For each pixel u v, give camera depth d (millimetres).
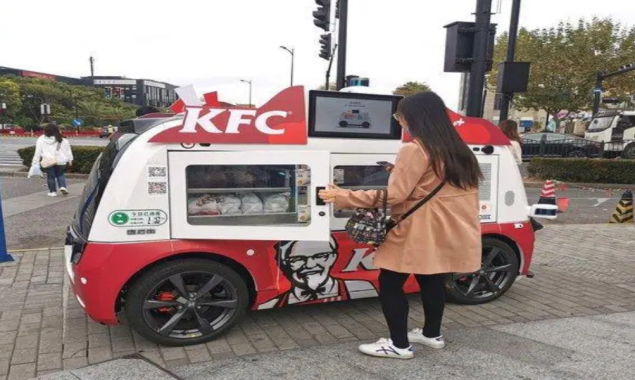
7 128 56531
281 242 3639
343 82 8898
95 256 3201
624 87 26375
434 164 2852
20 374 3105
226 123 3369
